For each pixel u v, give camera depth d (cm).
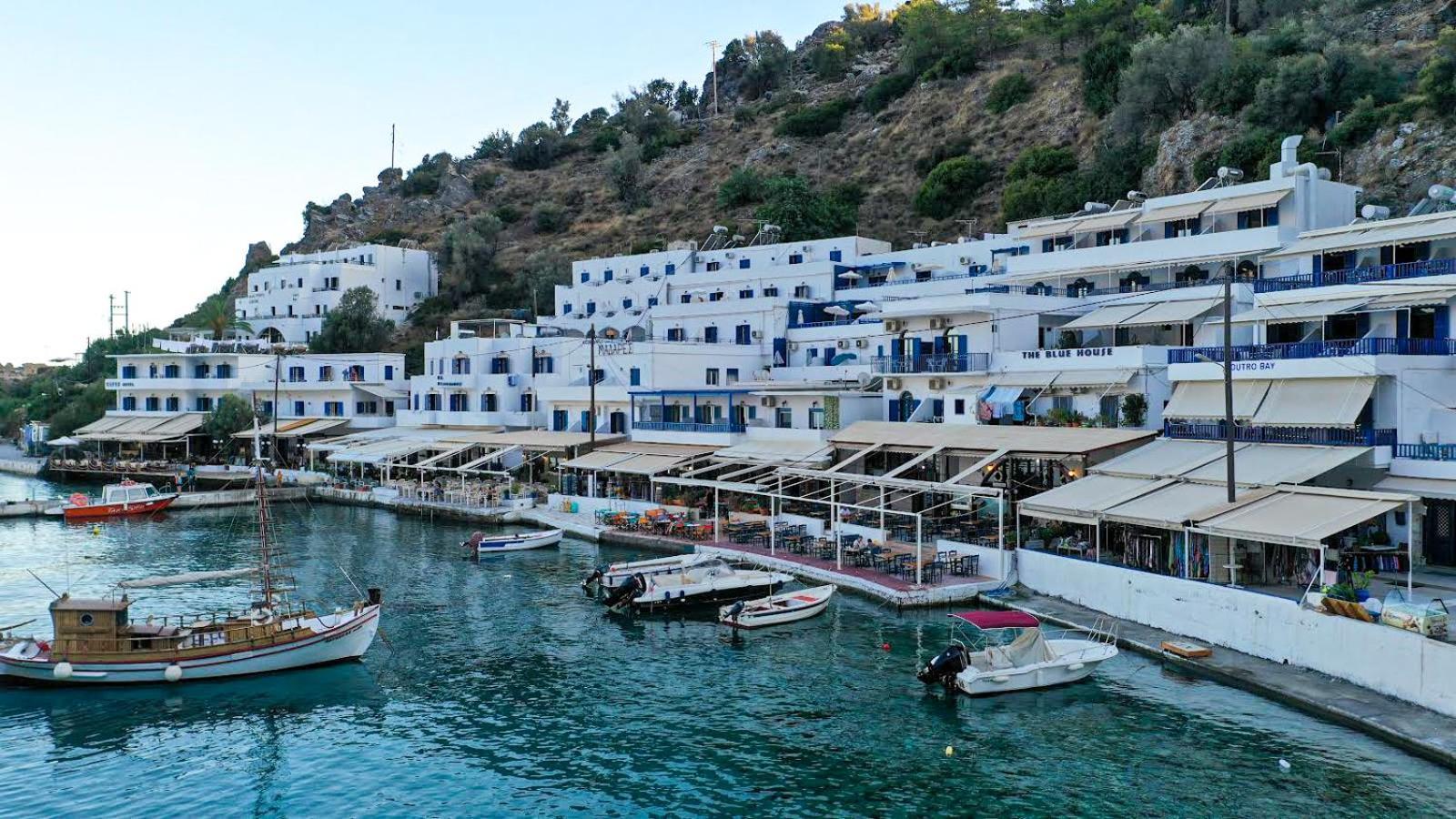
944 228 12556
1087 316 6038
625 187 17875
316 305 14625
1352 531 4062
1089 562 4294
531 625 4597
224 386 11388
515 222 18425
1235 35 11244
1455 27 9031
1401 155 7625
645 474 6675
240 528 7444
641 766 3047
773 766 3012
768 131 18338
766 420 7319
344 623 4116
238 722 3516
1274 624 3494
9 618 4794
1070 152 11700
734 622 4438
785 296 9612
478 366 9850
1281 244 5631
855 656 3988
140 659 3869
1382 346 4234
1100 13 13862
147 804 2905
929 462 5916
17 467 11512
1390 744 2852
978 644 3969
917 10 17112
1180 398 5003
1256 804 2641
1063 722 3238
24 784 3034
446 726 3419
